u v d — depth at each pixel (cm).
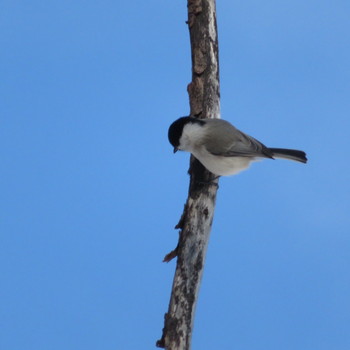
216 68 1239
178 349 970
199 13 1251
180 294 1014
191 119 1159
